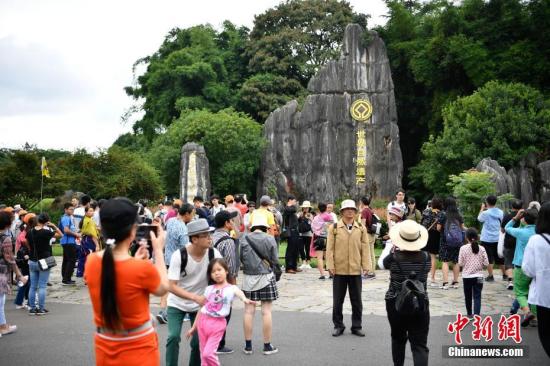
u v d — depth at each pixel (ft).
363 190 114.21
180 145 120.98
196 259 20.77
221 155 119.24
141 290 13.42
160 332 29.50
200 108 142.72
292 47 147.54
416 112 134.82
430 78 124.26
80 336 29.35
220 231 25.54
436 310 34.88
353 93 117.39
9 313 35.76
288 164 118.11
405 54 130.41
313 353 25.43
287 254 53.21
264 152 120.16
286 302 38.19
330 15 151.84
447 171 103.30
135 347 13.37
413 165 137.69
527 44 113.19
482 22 121.08
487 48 119.34
